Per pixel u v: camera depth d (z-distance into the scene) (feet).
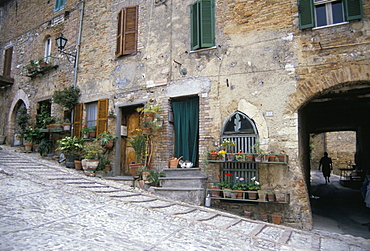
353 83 21.22
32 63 40.98
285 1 23.52
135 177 27.04
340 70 21.11
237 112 24.25
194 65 26.86
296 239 16.53
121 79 31.55
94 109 33.86
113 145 30.89
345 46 21.18
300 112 24.54
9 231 11.82
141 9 31.12
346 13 21.22
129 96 30.63
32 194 17.75
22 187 19.08
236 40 25.18
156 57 29.30
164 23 29.30
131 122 31.71
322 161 47.44
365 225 22.33
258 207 22.41
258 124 23.22
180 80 27.45
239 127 23.97
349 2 21.21
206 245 13.30
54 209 15.52
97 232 13.00
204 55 26.48
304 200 20.95
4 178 21.02
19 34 46.73
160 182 25.35
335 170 62.69
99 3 35.04
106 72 32.96
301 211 20.89
